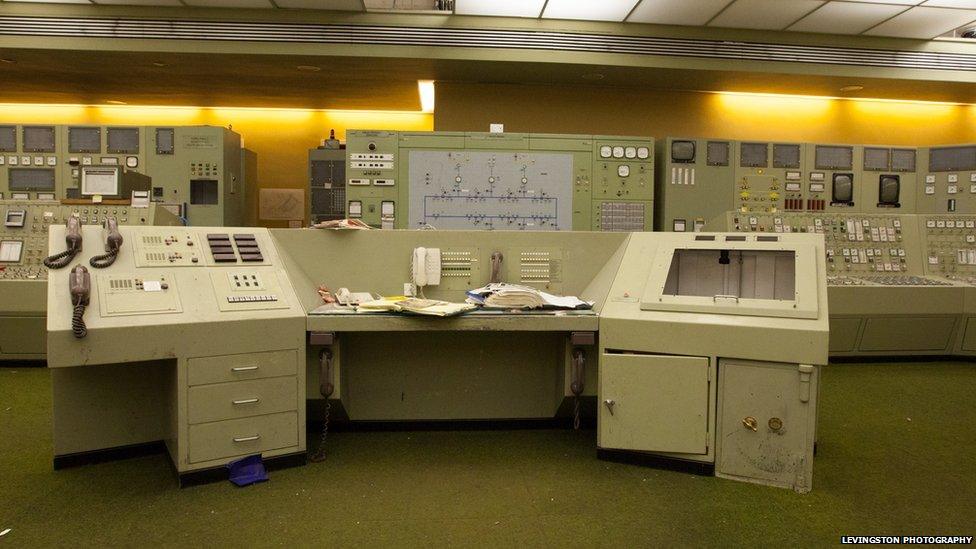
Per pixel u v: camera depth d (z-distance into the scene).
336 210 6.19
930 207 5.84
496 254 2.77
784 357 2.12
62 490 2.12
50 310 1.95
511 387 2.78
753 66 5.43
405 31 5.13
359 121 7.85
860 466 2.44
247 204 6.76
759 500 2.09
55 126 5.65
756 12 4.98
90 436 2.35
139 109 7.66
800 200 5.79
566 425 2.86
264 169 7.72
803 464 2.15
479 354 2.75
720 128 6.51
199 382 2.12
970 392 3.69
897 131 6.87
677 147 5.66
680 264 2.63
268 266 2.46
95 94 6.80
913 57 5.59
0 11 4.88
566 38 5.26
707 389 2.25
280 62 5.31
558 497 2.11
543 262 2.81
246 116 7.70
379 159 5.15
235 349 2.18
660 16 5.11
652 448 2.32
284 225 7.72
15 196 5.62
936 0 4.64
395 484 2.21
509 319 2.33
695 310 2.30
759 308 2.21
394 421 2.79
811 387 2.11
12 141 5.62
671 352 2.28
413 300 2.51
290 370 2.30
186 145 5.75
